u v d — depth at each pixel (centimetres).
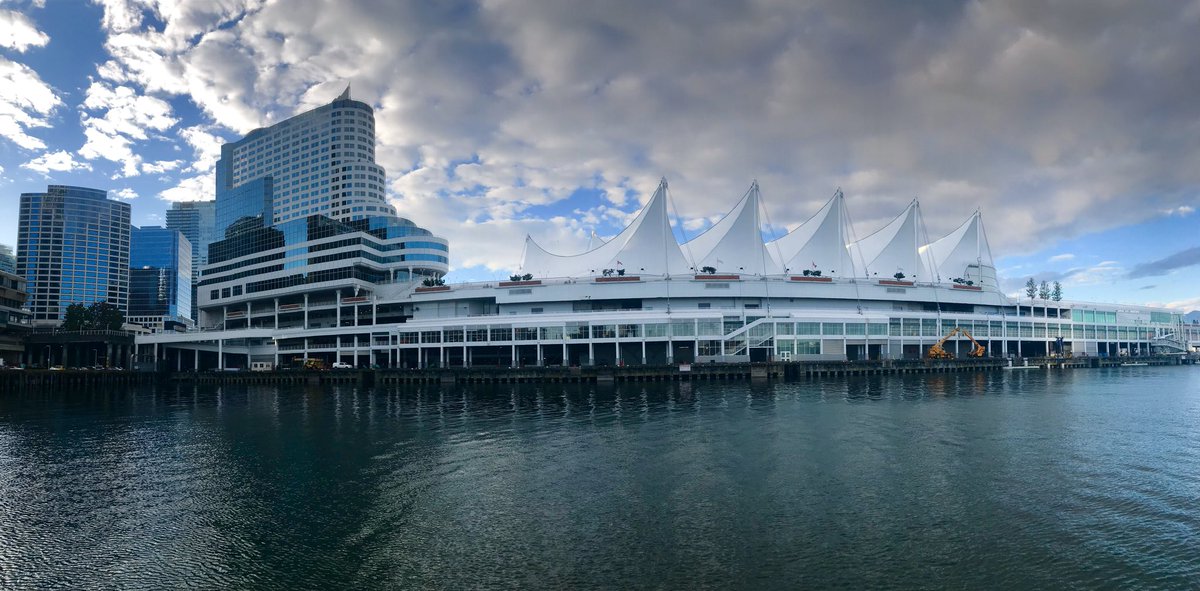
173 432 5406
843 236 13975
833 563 2428
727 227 13638
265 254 14975
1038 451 4166
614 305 12612
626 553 2545
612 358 11744
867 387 8650
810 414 5806
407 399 7931
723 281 12481
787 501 3141
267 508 3178
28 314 14088
